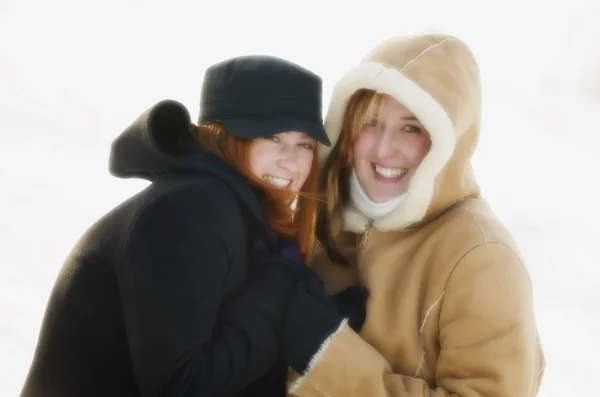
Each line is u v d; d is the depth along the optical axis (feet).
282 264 4.06
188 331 3.48
